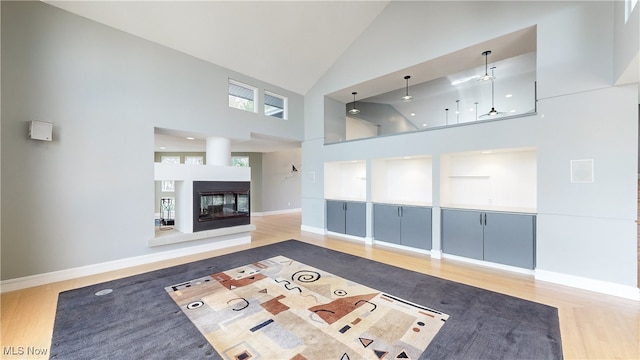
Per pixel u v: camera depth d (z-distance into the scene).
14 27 3.10
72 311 2.53
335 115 6.84
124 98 3.92
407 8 4.86
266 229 7.02
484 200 4.57
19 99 3.12
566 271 3.21
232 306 2.62
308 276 3.46
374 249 4.95
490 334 2.14
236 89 5.73
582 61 3.11
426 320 2.35
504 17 3.74
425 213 4.64
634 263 2.82
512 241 3.72
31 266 3.19
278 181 10.38
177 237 4.38
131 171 3.98
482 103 8.66
